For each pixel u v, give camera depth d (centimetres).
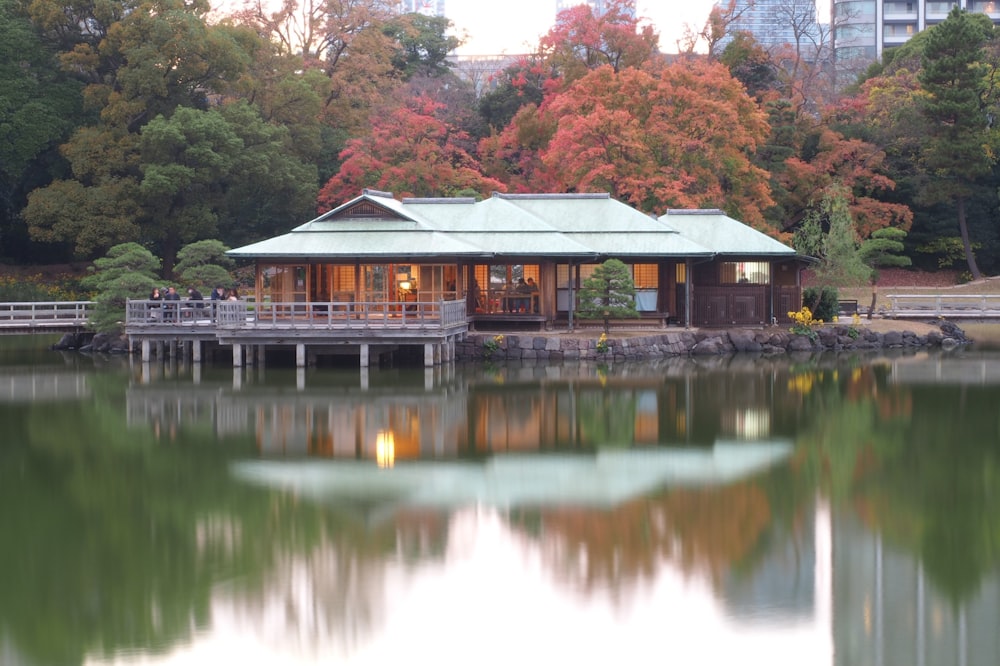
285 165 5694
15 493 2109
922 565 1714
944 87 6162
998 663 1371
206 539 1823
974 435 2647
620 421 2808
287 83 6056
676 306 4469
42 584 1623
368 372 3706
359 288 3997
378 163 5631
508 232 4191
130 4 5728
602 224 4366
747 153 6003
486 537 1827
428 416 2869
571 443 2534
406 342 3653
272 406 3034
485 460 2359
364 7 7200
